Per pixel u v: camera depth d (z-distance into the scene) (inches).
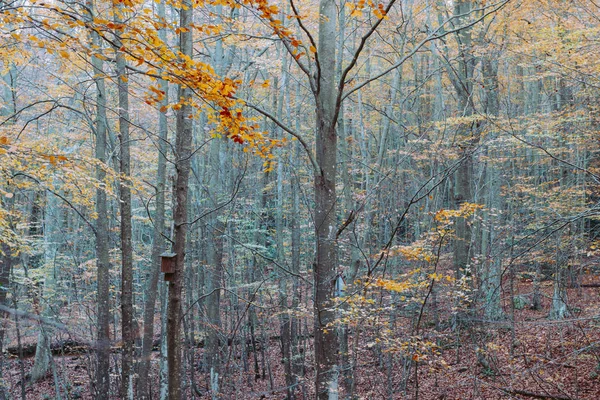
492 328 437.1
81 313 537.0
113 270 636.1
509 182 618.2
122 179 374.9
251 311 623.2
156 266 449.1
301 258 753.0
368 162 546.9
